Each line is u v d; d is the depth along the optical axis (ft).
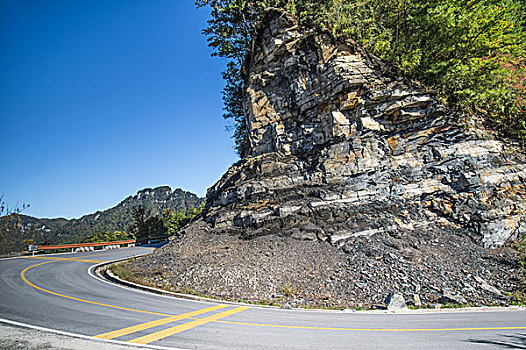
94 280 40.50
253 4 66.23
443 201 46.21
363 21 55.57
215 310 27.63
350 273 36.60
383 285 33.96
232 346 17.62
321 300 32.24
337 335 20.08
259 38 63.98
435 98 49.08
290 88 58.59
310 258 40.65
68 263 56.08
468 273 35.86
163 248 55.06
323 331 21.07
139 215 174.50
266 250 43.86
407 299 31.63
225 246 47.88
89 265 53.42
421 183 47.21
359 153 49.24
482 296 31.94
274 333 20.44
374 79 50.49
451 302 30.76
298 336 19.81
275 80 61.36
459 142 48.32
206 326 21.95
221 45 77.46
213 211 58.18
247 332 20.57
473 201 44.88
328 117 52.47
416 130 49.75
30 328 20.42
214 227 53.52
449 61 49.75
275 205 50.44
